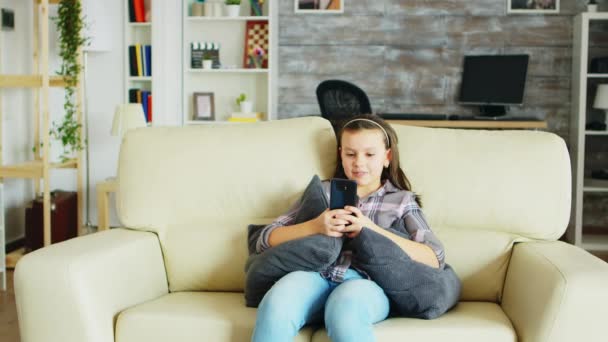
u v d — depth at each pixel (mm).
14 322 2955
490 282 1966
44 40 3736
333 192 1799
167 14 4844
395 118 4797
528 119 4789
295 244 1760
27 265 1665
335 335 1515
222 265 2023
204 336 1677
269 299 1580
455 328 1631
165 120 4895
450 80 5207
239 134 2156
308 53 5262
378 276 1711
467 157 2061
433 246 1826
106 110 4953
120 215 2082
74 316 1646
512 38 5141
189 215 2090
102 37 4668
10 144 4332
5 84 3807
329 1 5215
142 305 1817
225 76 5199
